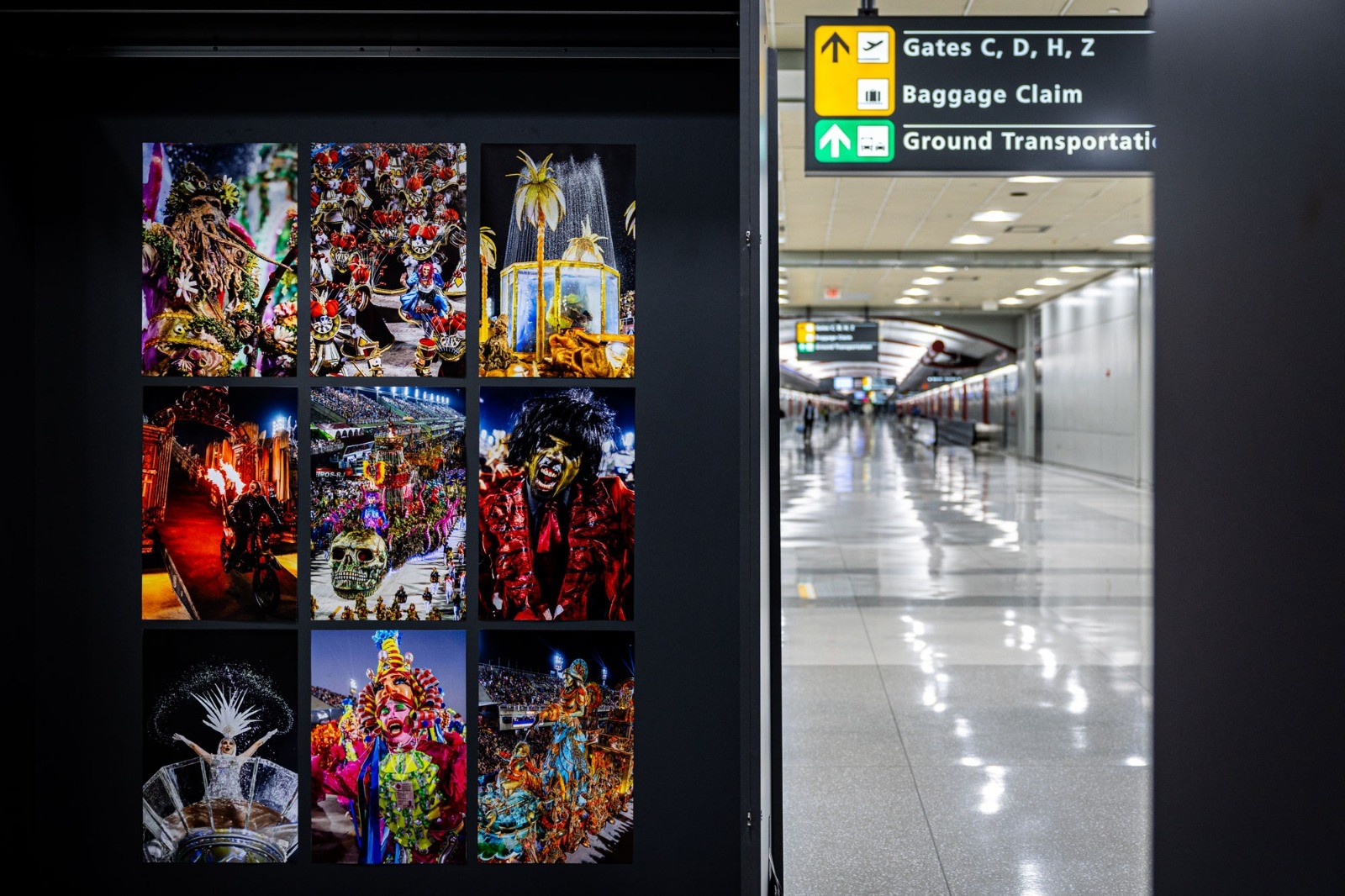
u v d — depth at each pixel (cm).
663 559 330
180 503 327
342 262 327
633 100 327
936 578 1030
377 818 331
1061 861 390
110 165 324
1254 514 74
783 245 2130
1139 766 490
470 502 329
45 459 325
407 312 329
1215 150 77
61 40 316
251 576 329
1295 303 71
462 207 327
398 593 330
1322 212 70
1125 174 491
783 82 1007
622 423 330
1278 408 72
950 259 2231
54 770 327
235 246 326
